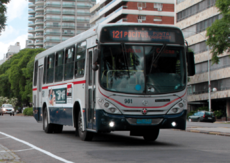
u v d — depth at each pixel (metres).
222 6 36.72
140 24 12.05
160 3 80.12
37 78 20.03
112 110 11.58
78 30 142.75
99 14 94.31
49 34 140.50
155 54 11.95
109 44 11.82
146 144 12.96
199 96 62.62
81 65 13.66
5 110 68.88
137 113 11.64
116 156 9.64
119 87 11.66
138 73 11.78
